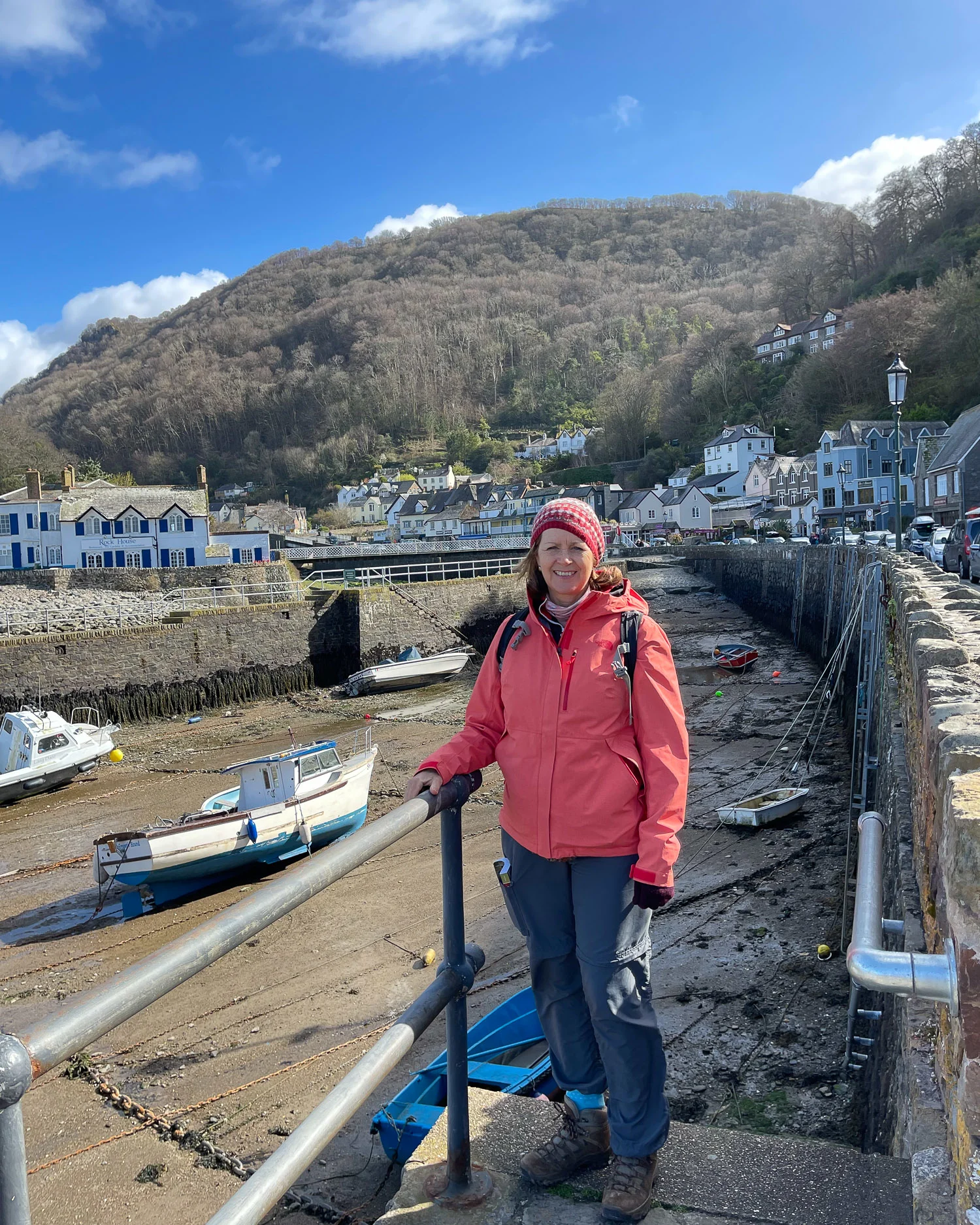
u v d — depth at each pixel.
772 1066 8.11
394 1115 6.30
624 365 168.25
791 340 102.81
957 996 1.37
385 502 136.75
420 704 30.12
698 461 103.44
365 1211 6.73
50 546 54.31
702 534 79.06
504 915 11.81
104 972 11.56
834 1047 8.29
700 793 17.45
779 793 16.12
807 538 58.84
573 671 2.33
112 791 20.62
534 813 2.33
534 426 170.62
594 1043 2.41
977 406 49.12
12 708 25.95
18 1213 1.01
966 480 41.69
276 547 60.00
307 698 32.09
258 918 1.39
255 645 32.03
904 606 8.46
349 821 15.56
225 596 35.56
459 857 2.25
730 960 10.29
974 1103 1.37
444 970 2.18
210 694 30.55
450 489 121.56
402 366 178.25
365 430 163.38
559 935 2.42
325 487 152.62
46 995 10.98
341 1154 7.35
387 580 40.97
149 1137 7.85
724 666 31.89
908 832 5.00
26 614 32.19
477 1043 7.15
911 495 60.56
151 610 33.91
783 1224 2.14
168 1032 9.48
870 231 103.06
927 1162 1.96
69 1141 7.86
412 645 36.47
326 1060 8.86
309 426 169.12
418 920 11.87
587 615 2.36
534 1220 2.21
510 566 50.69
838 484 66.25
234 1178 7.30
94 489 57.69
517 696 2.38
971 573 22.94
